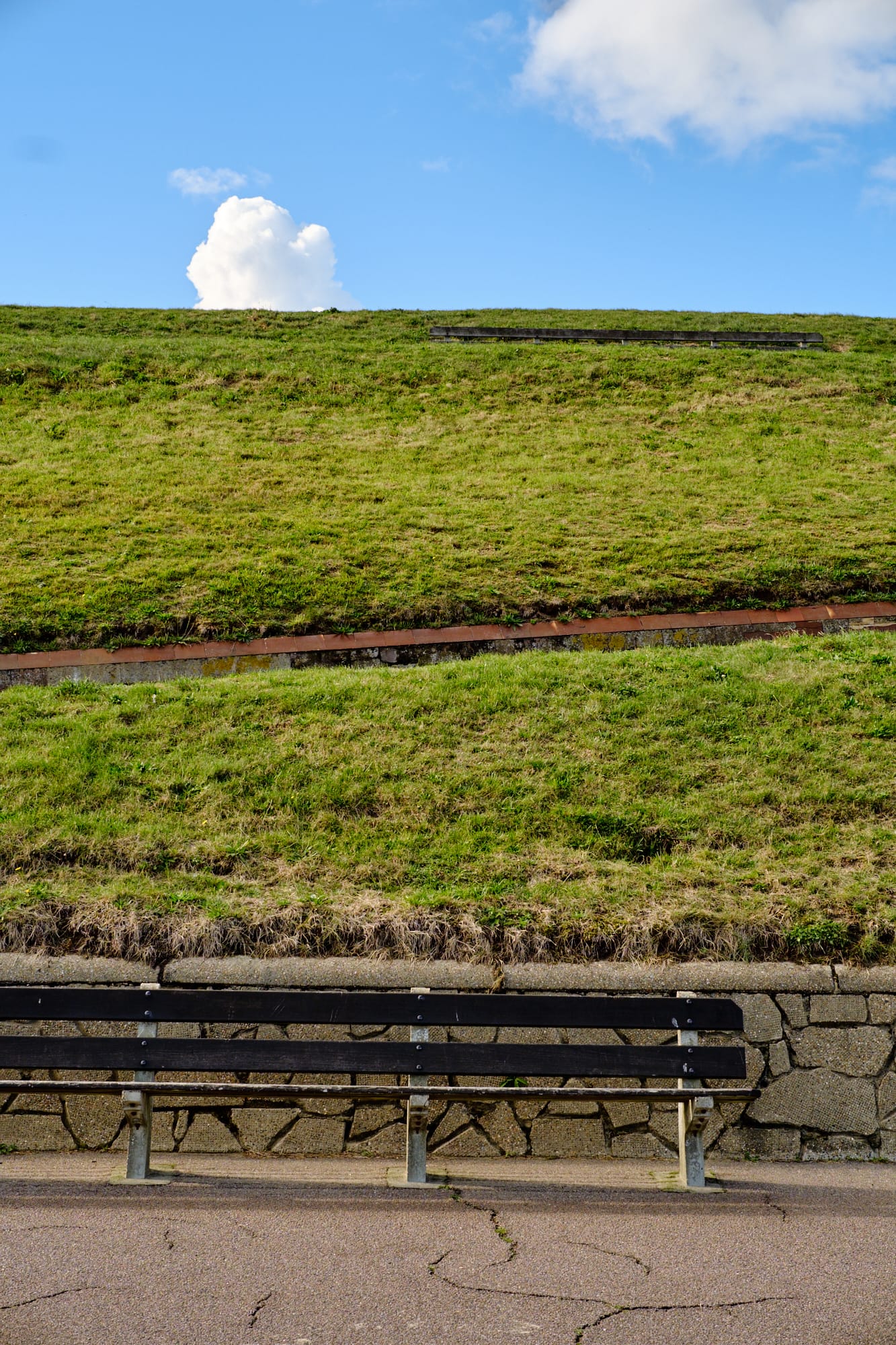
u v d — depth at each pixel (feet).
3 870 24.40
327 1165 18.97
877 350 92.94
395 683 35.24
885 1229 15.90
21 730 31.76
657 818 27.17
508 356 82.53
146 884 23.89
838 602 45.03
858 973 21.50
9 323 88.17
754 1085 20.68
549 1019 18.08
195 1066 17.71
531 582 45.27
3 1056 17.72
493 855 25.55
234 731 31.78
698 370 80.38
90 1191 16.74
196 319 94.63
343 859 25.31
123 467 58.49
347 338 89.66
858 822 27.17
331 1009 18.04
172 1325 12.20
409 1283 13.47
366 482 57.93
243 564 46.26
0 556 46.44
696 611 43.83
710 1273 14.02
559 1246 14.83
